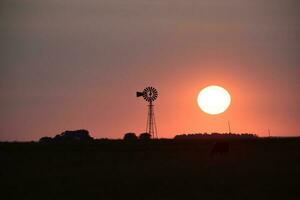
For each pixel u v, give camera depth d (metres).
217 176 99.88
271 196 80.81
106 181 95.44
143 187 88.44
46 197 81.69
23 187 89.88
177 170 109.56
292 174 102.75
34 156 157.50
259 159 133.88
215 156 148.75
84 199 80.00
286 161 127.62
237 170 108.56
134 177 99.88
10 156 157.25
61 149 198.50
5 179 100.25
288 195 81.69
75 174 106.25
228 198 78.56
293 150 174.00
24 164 128.88
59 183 93.94
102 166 121.31
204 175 101.56
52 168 118.88
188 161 130.75
